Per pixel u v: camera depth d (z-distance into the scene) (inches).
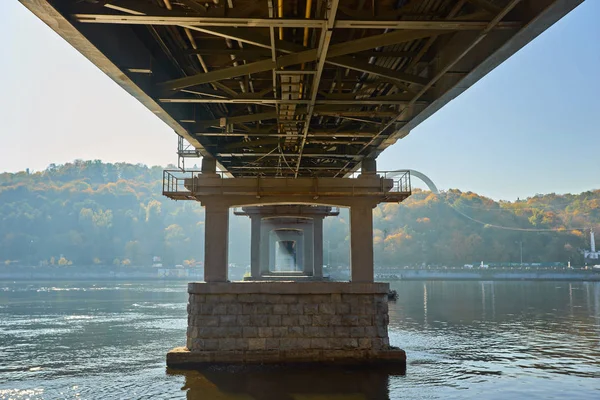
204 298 1259.2
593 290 5575.8
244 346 1238.9
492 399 1092.5
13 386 1198.9
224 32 682.8
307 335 1245.1
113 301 4001.0
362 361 1242.6
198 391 1088.2
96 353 1644.9
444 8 730.8
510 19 622.5
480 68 741.9
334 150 1434.5
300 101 892.0
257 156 1481.3
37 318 2716.5
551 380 1277.1
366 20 599.2
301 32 835.4
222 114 1216.8
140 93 807.1
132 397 1077.8
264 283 1259.8
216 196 1341.0
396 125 1106.7
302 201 1334.9
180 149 1352.1
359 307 1261.1
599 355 1625.2
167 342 1873.8
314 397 1048.8
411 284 7185.0
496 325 2404.0
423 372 1310.3
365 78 1023.6
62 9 563.2
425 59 873.5
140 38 789.9
